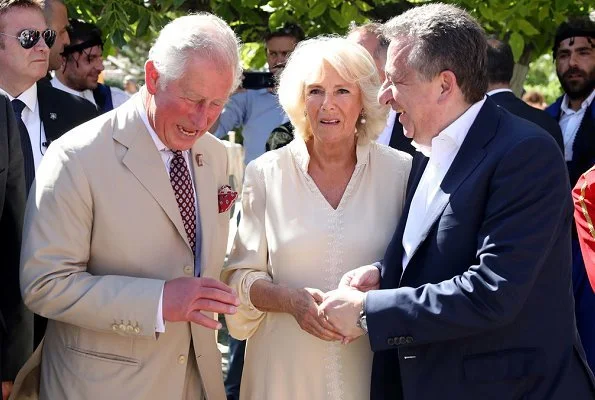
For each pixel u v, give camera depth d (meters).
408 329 2.68
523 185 2.60
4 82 3.90
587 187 3.42
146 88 2.79
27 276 2.72
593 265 3.44
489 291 2.57
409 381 2.77
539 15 5.93
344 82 3.10
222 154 3.07
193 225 2.92
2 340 3.05
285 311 3.04
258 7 5.88
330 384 3.06
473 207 2.68
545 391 2.66
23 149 3.88
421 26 2.73
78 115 4.11
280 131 4.59
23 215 3.09
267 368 3.15
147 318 2.66
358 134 3.22
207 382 2.96
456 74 2.72
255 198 3.24
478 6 5.65
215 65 2.64
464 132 2.78
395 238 2.97
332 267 3.12
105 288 2.70
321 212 3.15
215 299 2.69
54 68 4.92
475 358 2.69
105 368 2.78
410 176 3.13
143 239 2.79
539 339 2.67
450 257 2.71
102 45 5.54
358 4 5.75
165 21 5.39
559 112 5.69
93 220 2.78
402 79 2.76
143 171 2.79
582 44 5.36
